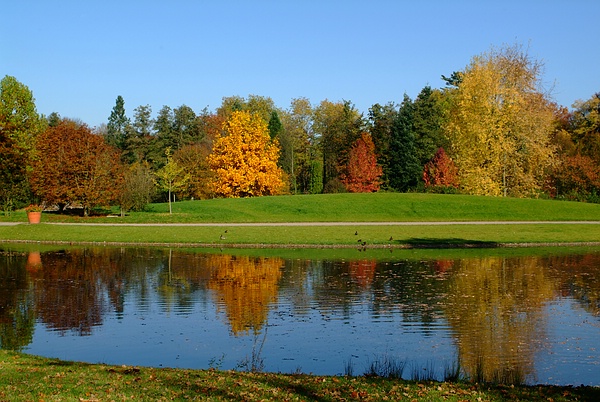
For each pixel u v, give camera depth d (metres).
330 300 18.22
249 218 47.47
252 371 11.34
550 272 23.52
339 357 12.64
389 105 85.38
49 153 51.91
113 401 8.12
